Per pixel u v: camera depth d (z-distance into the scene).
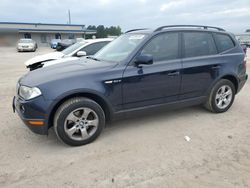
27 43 27.61
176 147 3.55
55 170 3.03
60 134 3.47
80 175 2.92
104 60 4.21
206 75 4.52
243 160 3.18
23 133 4.08
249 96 6.27
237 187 2.66
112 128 4.24
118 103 3.79
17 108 3.62
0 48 32.81
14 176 2.91
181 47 4.30
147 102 4.04
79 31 50.75
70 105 3.44
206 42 4.61
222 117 4.72
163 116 4.78
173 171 2.96
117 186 2.71
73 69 3.77
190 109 5.16
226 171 2.95
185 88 4.35
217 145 3.60
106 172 2.96
